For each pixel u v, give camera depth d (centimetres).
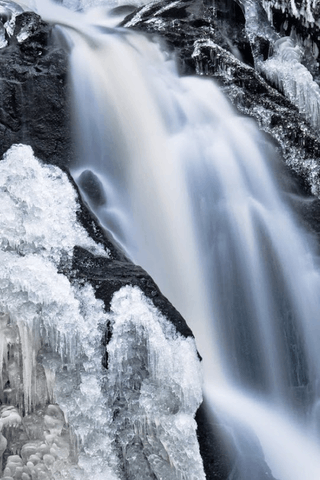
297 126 831
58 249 614
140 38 934
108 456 534
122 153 787
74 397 546
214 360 669
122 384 560
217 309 704
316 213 762
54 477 526
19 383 570
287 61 1091
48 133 743
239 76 898
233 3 1067
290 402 678
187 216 745
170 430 527
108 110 802
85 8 1359
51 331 568
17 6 1025
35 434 552
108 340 563
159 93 855
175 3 1082
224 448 543
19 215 621
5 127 727
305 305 718
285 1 1149
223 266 720
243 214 743
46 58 797
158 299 582
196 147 788
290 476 593
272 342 702
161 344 555
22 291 575
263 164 798
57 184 660
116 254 638
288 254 736
